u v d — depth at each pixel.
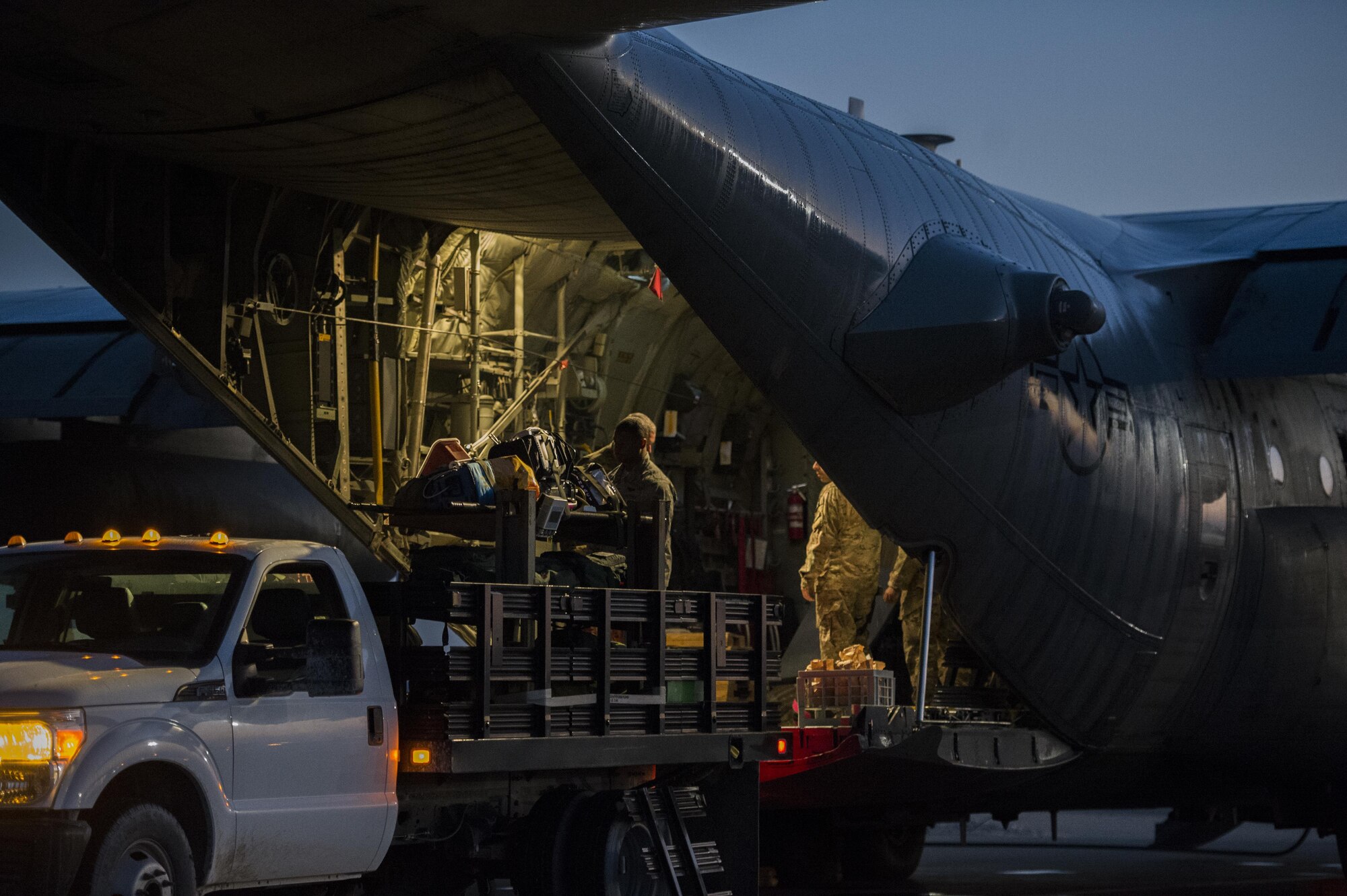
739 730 10.36
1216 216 18.94
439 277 14.87
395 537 14.16
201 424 13.80
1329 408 17.77
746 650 10.46
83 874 6.57
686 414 19.06
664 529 10.25
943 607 14.04
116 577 8.15
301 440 13.48
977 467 13.13
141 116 11.14
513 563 9.29
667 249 11.63
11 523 14.97
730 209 11.73
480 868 9.34
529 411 16.12
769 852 15.15
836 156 12.86
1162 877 17.19
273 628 8.09
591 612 9.33
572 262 16.12
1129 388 14.75
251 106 10.85
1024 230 14.65
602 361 17.28
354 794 8.00
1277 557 15.97
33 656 7.20
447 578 8.87
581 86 10.54
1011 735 13.64
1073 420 13.91
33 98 10.84
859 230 12.59
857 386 12.49
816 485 19.95
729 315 11.98
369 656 8.28
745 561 19.58
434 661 8.56
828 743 12.16
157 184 12.59
